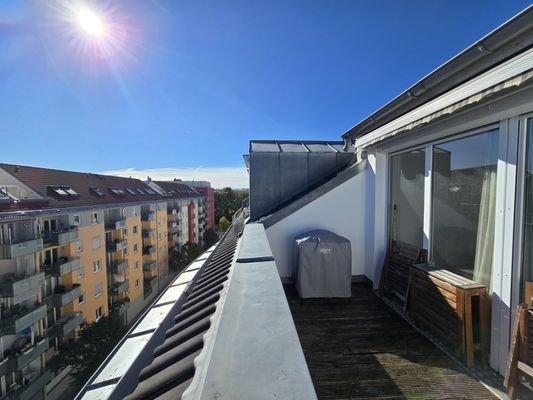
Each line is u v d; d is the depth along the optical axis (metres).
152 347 1.43
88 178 20.97
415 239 3.07
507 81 1.57
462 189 2.37
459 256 2.41
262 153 4.80
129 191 24.92
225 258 2.54
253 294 1.12
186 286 2.44
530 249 1.80
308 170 4.82
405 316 2.90
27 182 14.91
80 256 15.96
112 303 20.11
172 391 0.77
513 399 1.69
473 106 1.94
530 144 1.78
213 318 1.14
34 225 12.48
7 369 11.00
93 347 14.33
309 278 3.22
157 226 28.16
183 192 41.25
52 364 13.30
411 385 1.88
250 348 0.72
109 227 19.61
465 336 2.05
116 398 1.09
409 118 2.49
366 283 3.88
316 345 2.39
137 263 23.81
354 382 1.93
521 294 1.84
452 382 1.90
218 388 0.57
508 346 1.90
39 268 13.10
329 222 3.92
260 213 4.75
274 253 3.90
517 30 1.84
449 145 2.52
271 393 0.55
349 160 4.84
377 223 3.66
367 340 2.46
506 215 1.92
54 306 13.80
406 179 3.23
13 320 11.03
